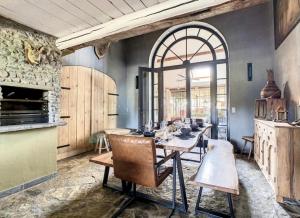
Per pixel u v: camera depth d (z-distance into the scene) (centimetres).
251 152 404
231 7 196
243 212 192
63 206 205
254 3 186
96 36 263
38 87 272
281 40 320
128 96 605
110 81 537
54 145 295
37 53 264
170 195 232
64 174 304
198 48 508
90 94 467
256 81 415
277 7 343
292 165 205
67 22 243
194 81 691
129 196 227
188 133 263
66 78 408
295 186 203
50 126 282
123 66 595
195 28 501
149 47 564
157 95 567
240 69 432
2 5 200
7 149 231
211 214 186
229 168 201
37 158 268
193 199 221
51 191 242
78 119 435
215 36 480
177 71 608
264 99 334
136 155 179
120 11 214
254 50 417
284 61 309
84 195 231
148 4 198
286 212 192
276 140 213
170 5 193
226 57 464
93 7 204
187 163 367
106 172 254
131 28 237
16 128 230
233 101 441
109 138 194
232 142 442
